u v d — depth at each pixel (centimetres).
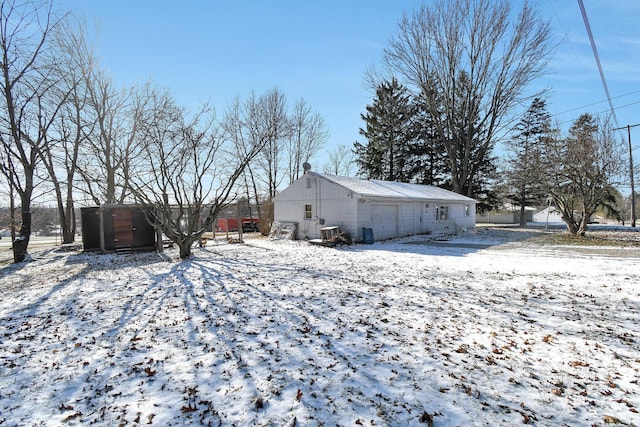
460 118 2709
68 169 1631
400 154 3400
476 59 2481
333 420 256
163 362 356
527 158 1833
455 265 905
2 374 338
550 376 315
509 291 615
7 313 546
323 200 1647
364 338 409
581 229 1692
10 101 1132
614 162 1516
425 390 295
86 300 611
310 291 636
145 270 914
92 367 349
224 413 267
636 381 303
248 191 2583
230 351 379
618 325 436
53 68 1245
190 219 1147
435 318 474
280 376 322
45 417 266
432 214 2025
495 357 354
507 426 246
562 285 652
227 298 598
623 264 873
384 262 973
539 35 2236
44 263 1102
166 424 255
